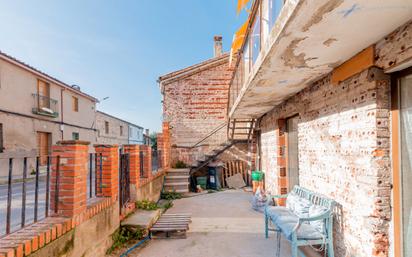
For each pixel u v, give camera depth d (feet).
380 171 8.16
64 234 7.80
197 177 31.30
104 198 11.52
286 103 17.95
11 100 38.06
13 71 38.60
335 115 10.98
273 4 9.26
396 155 7.93
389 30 7.31
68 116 53.11
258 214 18.93
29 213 12.96
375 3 5.81
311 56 9.37
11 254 5.57
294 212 12.92
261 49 10.12
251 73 12.78
